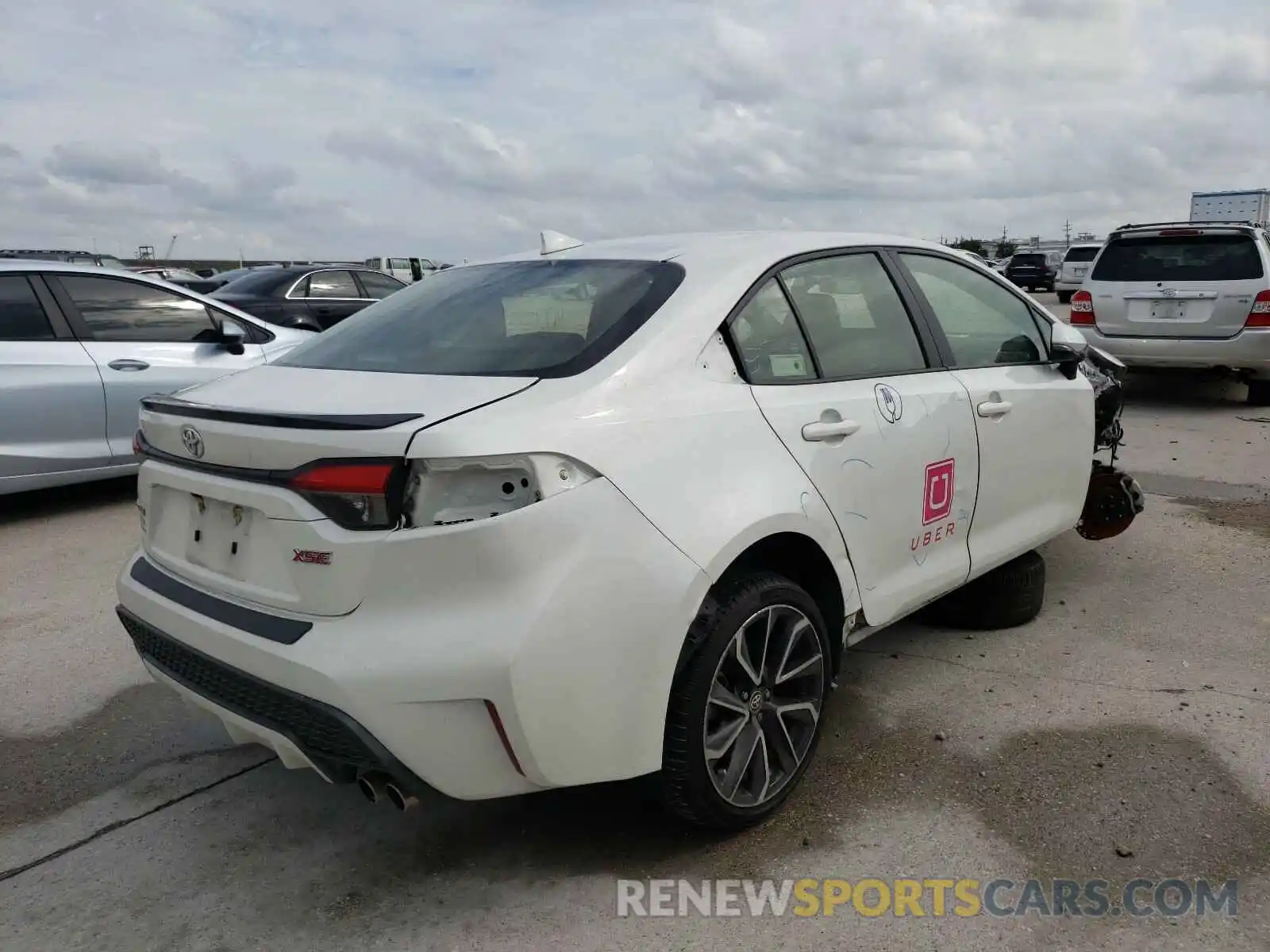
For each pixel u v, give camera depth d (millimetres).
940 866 2641
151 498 2826
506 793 2305
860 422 3025
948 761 3162
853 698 3609
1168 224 9461
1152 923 2398
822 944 2363
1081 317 9695
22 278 6074
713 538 2482
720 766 2674
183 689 2635
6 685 3861
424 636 2166
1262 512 5820
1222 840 2713
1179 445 7785
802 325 3037
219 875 2678
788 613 2773
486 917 2480
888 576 3213
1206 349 9016
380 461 2176
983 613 4180
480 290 3141
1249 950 2303
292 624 2305
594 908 2504
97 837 2865
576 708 2270
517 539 2180
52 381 6031
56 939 2434
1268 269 8781
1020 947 2338
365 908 2527
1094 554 5141
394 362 2764
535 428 2271
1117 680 3699
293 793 3076
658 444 2459
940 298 3664
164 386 6516
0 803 3055
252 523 2436
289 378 2783
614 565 2309
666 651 2404
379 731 2178
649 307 2719
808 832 2799
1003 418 3717
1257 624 4195
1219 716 3396
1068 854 2676
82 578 5109
